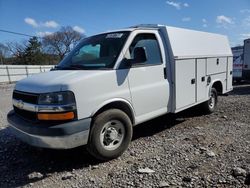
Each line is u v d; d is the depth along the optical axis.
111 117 4.41
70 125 3.94
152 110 5.25
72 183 3.80
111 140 4.49
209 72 7.05
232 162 4.17
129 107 4.80
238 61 16.80
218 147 4.88
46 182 3.88
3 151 5.13
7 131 6.51
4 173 4.22
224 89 8.04
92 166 4.32
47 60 63.62
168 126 6.47
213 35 7.48
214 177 3.71
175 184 3.57
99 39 5.25
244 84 16.78
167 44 5.61
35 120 4.14
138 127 6.41
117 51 4.76
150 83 5.16
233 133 5.71
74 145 4.04
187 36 6.25
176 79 5.65
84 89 4.10
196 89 6.45
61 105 3.93
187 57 5.98
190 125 6.51
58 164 4.48
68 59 5.29
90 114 4.17
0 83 29.03
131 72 4.79
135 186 3.58
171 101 5.68
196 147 4.91
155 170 4.02
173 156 4.53
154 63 5.27
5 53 63.25
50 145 3.93
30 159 4.73
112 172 4.05
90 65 4.77
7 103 11.76
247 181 3.54
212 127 6.26
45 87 4.06
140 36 5.16
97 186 3.67
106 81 4.39
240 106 8.69
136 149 4.95
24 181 3.94
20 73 32.56
